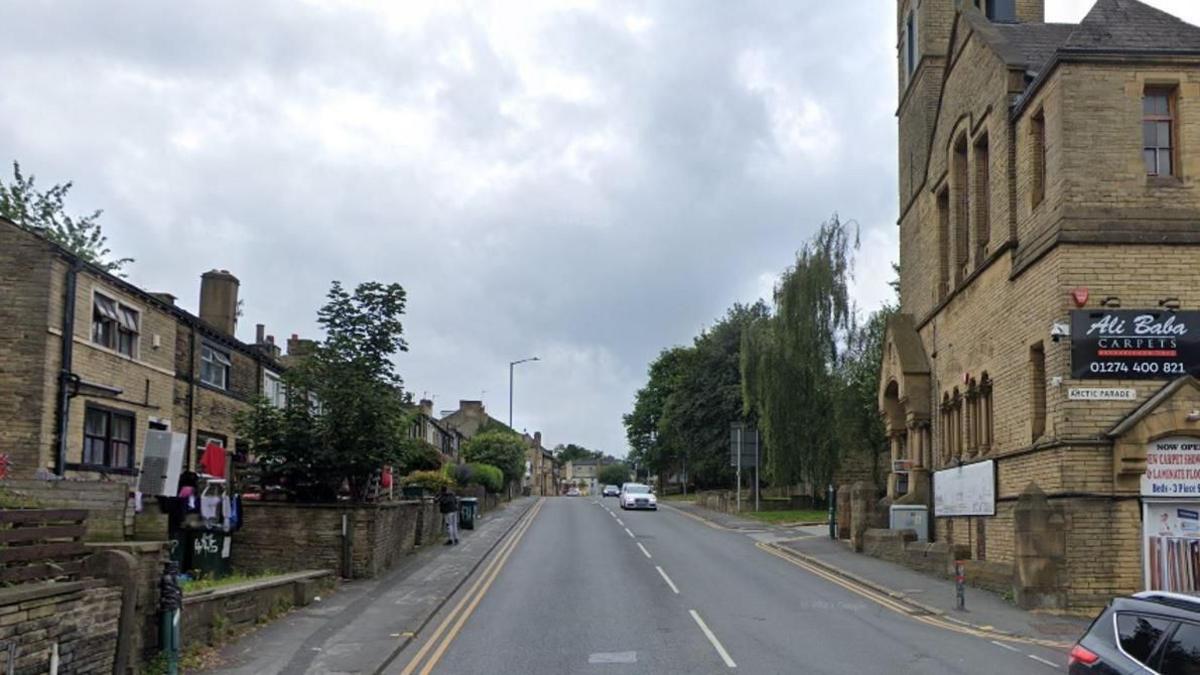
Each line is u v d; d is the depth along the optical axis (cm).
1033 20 3238
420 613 1867
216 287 3359
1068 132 2033
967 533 2595
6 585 1014
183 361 2695
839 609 1992
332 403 2377
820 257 4703
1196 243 1997
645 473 13950
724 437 6612
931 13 3222
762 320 4981
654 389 9650
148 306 2497
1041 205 2142
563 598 2125
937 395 2961
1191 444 1942
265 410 2431
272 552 2336
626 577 2502
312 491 2447
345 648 1512
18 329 2062
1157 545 1923
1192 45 2073
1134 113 2039
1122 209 2014
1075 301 1989
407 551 2930
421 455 3647
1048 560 1938
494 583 2377
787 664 1412
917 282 3244
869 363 4803
